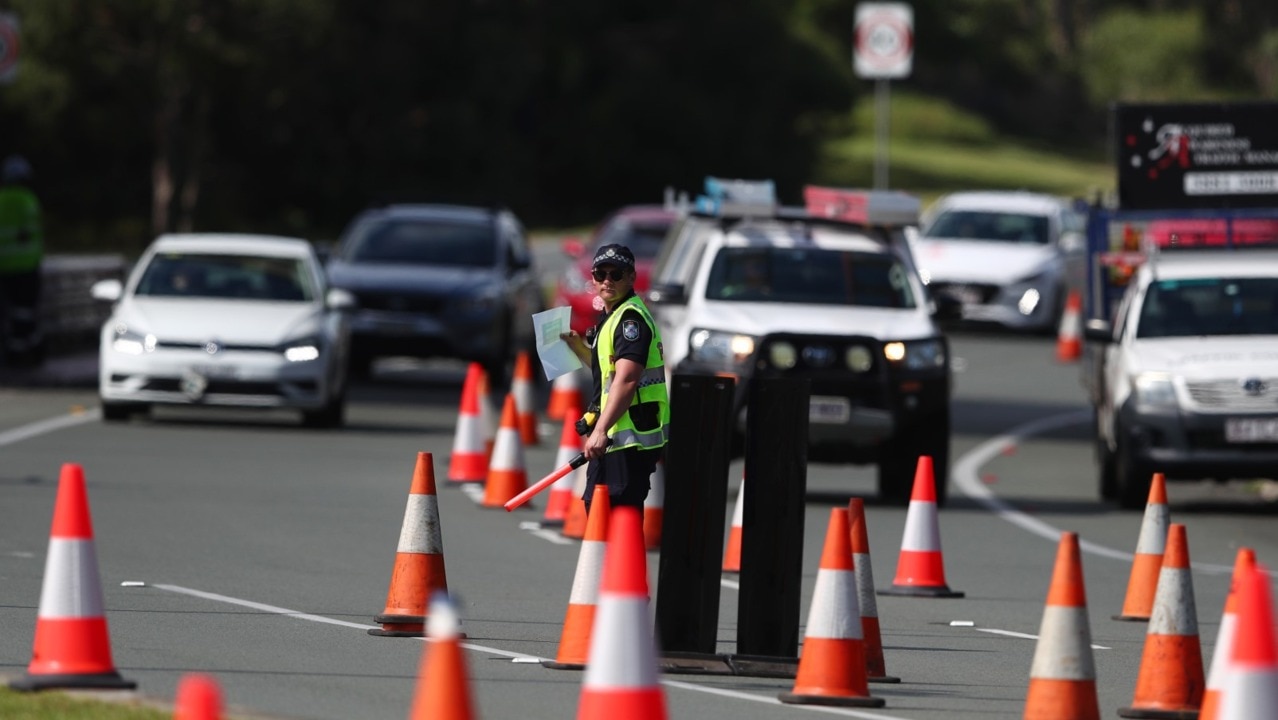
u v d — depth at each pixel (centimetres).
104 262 10088
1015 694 2936
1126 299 6000
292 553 4128
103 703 2519
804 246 5669
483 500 5147
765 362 5306
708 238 5781
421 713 1991
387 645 3112
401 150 19325
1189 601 2759
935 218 11344
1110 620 3738
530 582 3897
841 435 5331
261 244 6906
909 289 5622
